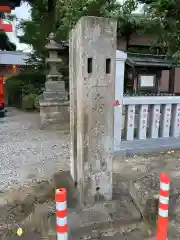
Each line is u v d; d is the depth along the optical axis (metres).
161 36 7.76
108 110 2.31
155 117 4.43
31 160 4.23
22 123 7.84
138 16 8.98
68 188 2.74
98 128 2.31
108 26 2.17
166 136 4.61
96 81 2.22
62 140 5.65
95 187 2.41
